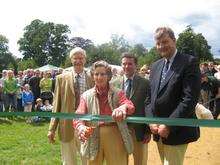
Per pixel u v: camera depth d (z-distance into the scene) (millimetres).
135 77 2713
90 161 2029
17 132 5785
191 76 1983
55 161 3971
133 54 2730
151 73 2170
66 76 2803
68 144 2789
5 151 4477
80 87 2771
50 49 41125
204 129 5238
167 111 2049
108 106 2029
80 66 2777
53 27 41406
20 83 8141
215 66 8102
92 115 1983
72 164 2793
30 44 41188
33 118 6652
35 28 41250
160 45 2047
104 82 2010
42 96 7359
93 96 2043
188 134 2006
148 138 2736
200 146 4324
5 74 7141
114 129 1996
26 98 7098
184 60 2018
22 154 4316
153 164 3689
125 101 2018
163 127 1974
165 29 2037
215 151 4105
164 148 2064
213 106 6340
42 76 8133
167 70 2068
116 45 37219
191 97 1954
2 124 6469
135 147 2729
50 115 2160
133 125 2666
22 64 32750
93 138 1995
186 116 1952
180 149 2016
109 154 1998
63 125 2785
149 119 1906
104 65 2016
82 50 2797
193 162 3766
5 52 40188
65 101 2775
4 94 7031
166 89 2043
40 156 4219
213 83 6281
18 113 2273
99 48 36688
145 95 2691
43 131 5891
